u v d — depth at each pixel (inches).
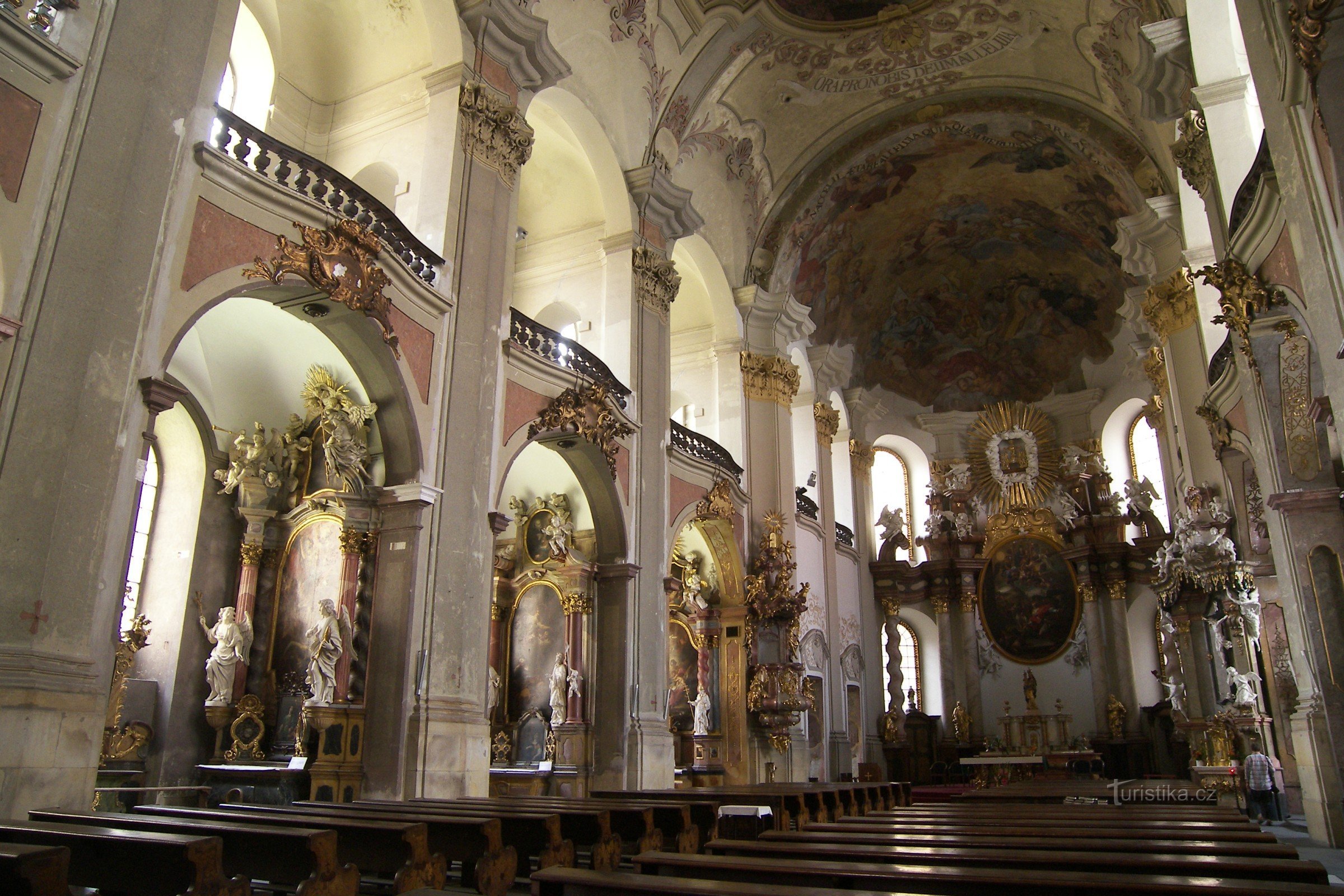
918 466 1123.3
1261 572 553.6
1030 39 749.9
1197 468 639.8
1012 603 1031.6
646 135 678.5
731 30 698.2
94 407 285.7
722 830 353.7
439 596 426.3
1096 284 1005.2
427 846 224.2
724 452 753.6
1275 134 340.5
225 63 356.2
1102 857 177.5
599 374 579.8
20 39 276.8
